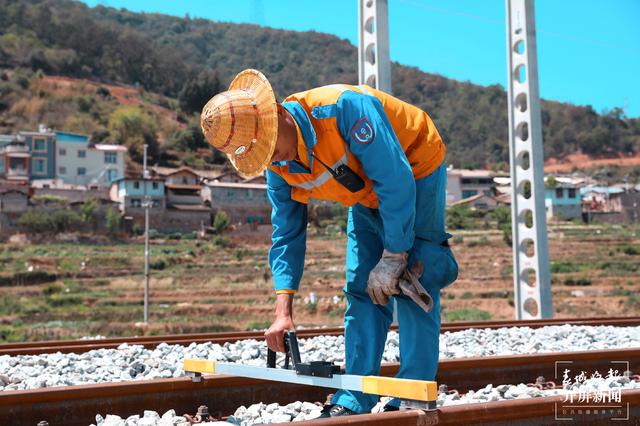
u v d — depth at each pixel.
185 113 135.50
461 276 60.22
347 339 2.84
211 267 63.81
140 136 106.81
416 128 2.66
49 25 147.00
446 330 6.64
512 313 48.50
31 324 42.53
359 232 2.88
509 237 72.50
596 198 98.12
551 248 73.44
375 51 7.88
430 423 2.19
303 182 2.65
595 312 49.88
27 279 55.25
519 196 9.47
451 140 156.12
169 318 45.84
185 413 3.23
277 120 2.35
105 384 3.07
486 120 162.00
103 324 42.06
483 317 44.78
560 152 153.38
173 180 82.00
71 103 118.06
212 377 3.28
